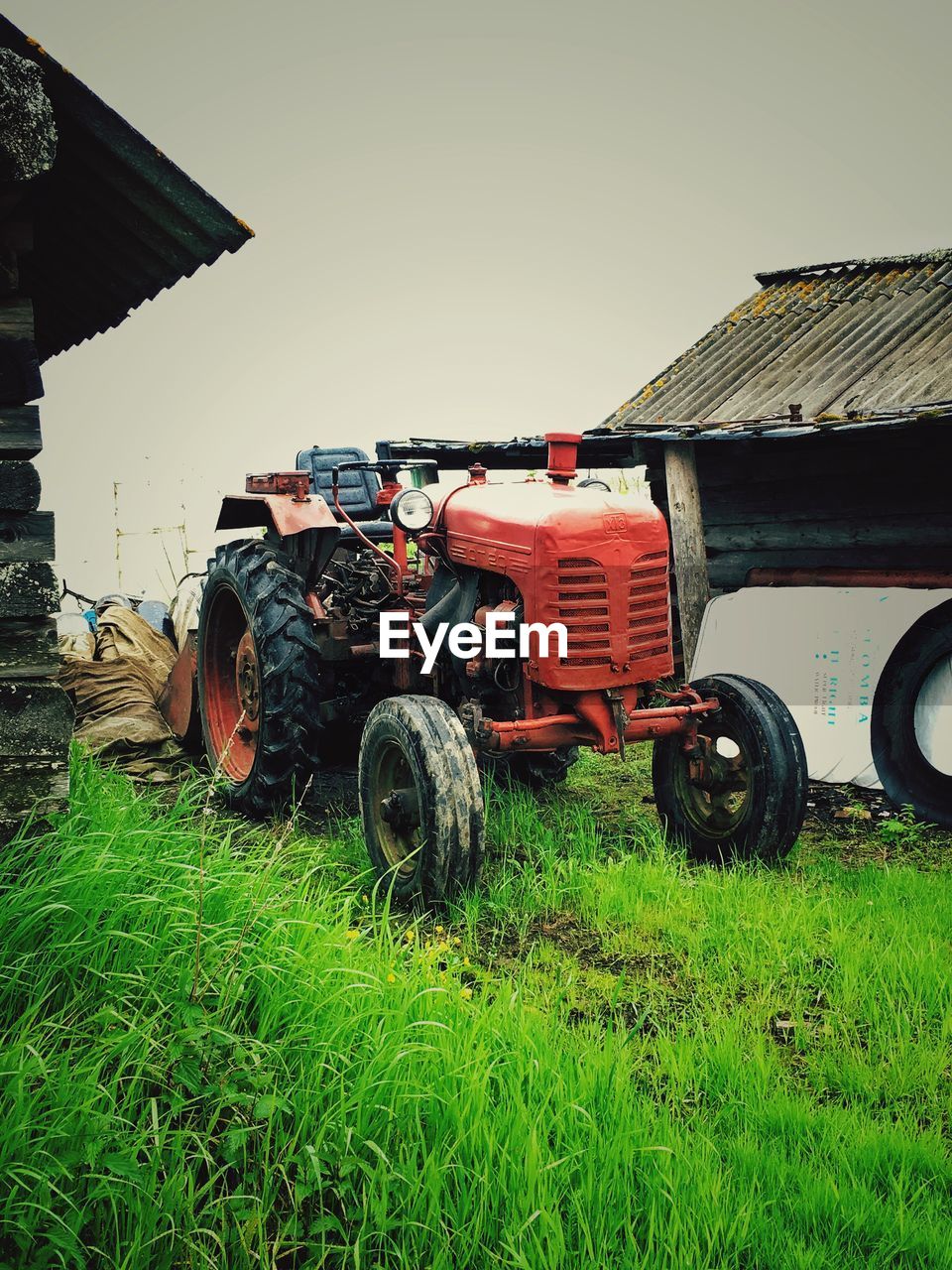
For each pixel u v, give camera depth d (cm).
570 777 560
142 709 578
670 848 447
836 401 615
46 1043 230
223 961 256
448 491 447
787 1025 292
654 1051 276
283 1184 214
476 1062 237
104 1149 202
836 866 417
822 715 569
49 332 482
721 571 689
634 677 396
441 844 357
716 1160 227
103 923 269
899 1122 241
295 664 454
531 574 384
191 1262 187
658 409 729
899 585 579
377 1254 200
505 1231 198
